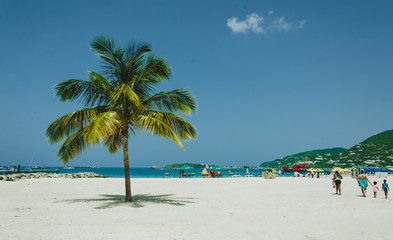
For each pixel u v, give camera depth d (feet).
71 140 40.16
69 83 39.45
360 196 53.88
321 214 33.17
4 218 27.86
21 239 19.84
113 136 48.03
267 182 91.97
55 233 21.98
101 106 41.68
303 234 22.94
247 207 38.50
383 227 25.94
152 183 83.71
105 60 42.16
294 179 115.44
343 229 24.95
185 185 77.71
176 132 42.83
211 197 50.75
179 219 29.09
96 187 70.69
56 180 95.09
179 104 42.91
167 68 42.47
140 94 43.65
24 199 45.96
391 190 69.00
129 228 24.43
